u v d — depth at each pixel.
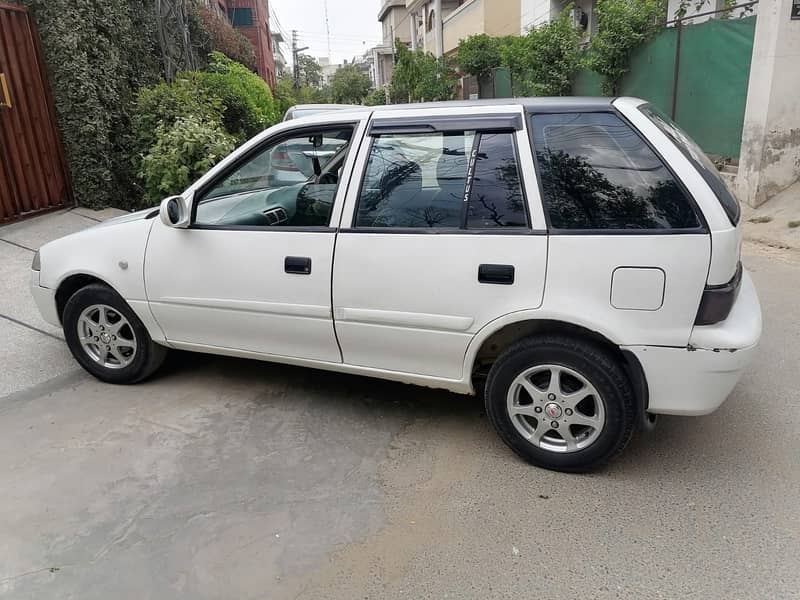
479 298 3.05
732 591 2.36
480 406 3.88
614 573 2.47
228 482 3.13
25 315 5.30
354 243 3.30
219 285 3.67
